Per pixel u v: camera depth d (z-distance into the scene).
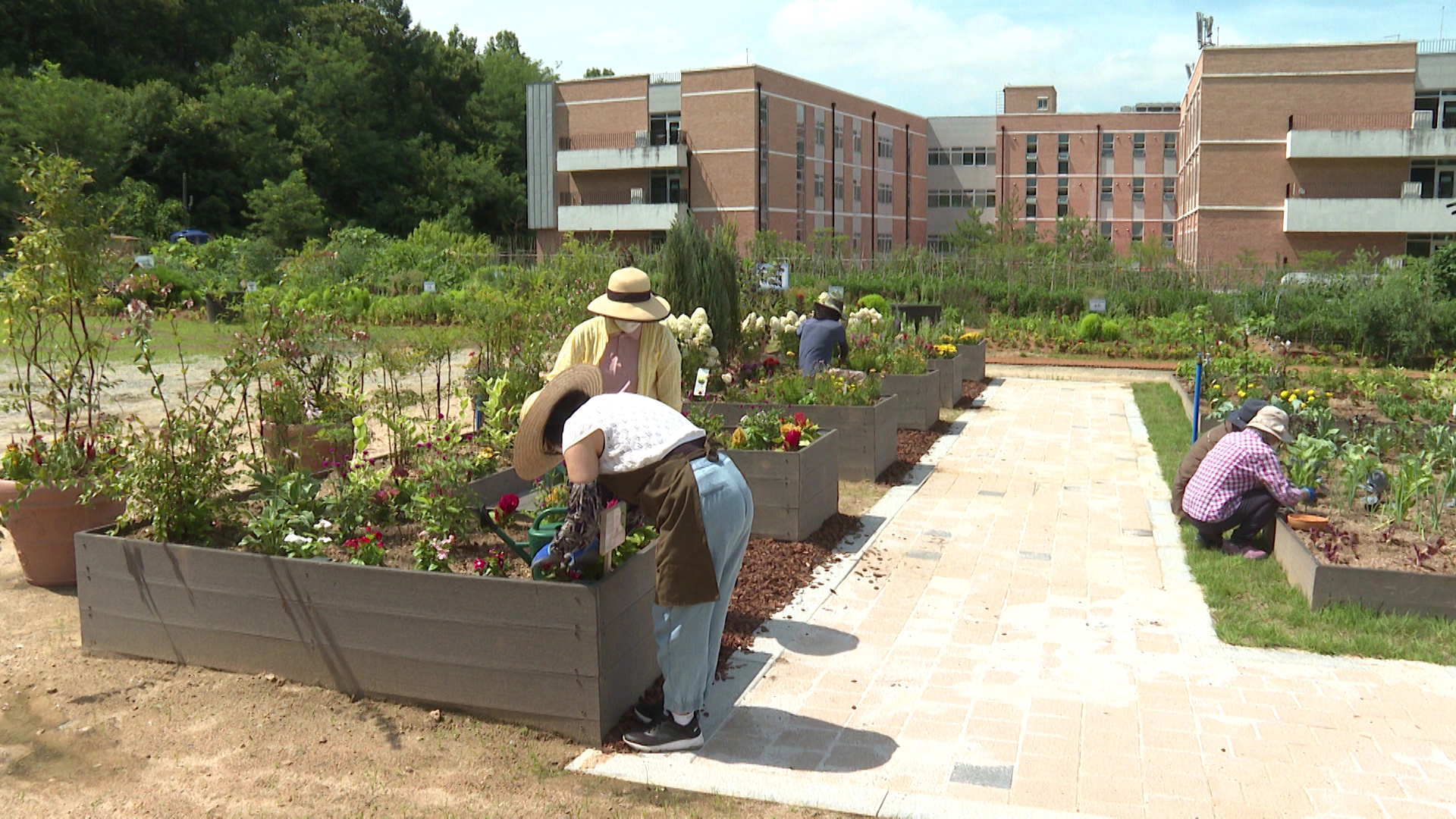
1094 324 22.47
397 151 63.00
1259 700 4.64
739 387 10.48
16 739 4.11
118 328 15.60
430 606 4.32
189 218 50.34
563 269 23.28
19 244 5.93
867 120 59.38
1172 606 5.94
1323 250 42.34
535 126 54.28
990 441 11.44
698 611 3.97
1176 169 61.91
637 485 3.94
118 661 4.86
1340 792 3.81
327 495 5.68
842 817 3.65
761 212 50.25
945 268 28.52
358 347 12.16
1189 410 12.70
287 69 61.50
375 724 4.25
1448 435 9.05
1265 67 42.47
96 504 5.80
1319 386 13.96
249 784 3.79
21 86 45.00
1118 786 3.85
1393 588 5.56
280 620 4.59
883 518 7.95
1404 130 40.44
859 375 10.02
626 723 4.32
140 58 56.81
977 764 4.02
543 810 3.67
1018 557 6.93
